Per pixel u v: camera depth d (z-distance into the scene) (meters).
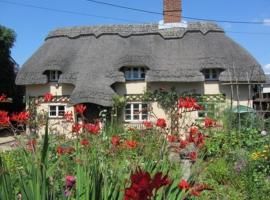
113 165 4.98
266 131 15.85
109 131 9.41
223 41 28.19
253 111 20.73
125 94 27.39
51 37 31.31
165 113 26.62
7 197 3.60
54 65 28.56
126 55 27.77
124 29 29.92
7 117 5.39
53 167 4.00
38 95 29.06
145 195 2.52
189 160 5.46
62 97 28.41
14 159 6.17
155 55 27.77
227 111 20.97
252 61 27.00
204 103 24.27
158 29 29.33
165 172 4.58
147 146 5.84
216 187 8.53
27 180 3.98
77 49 30.00
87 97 26.19
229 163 11.17
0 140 21.06
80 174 3.98
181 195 4.17
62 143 6.42
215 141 12.86
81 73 28.02
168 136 6.25
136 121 26.78
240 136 14.35
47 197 3.67
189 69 26.62
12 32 34.34
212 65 26.42
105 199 3.77
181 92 26.67
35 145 4.75
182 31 28.88
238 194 8.77
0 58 33.81
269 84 38.34
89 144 5.55
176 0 29.39
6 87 34.50
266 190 9.11
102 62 28.27
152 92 26.89
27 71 29.08
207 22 29.28
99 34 30.16
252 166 10.51
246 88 26.47
